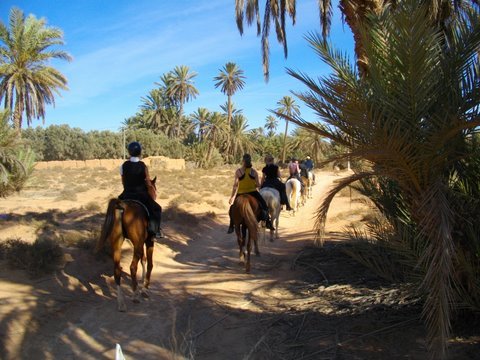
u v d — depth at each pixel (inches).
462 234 185.3
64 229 415.5
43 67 1199.6
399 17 155.9
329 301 250.8
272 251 414.3
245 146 2807.6
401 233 204.8
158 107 3014.3
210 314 243.0
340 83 172.2
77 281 277.9
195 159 2066.9
